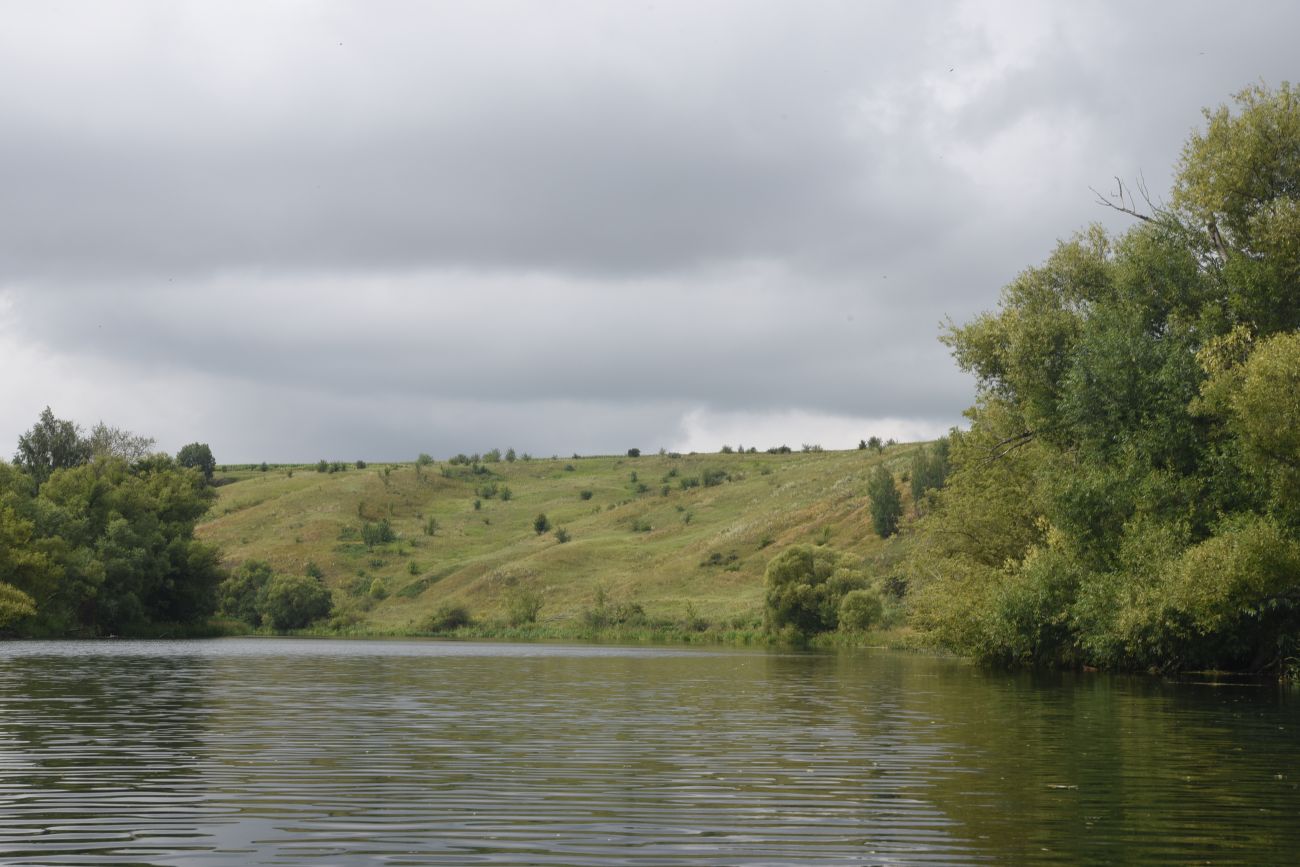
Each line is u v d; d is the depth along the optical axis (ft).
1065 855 38.24
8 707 92.27
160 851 38.45
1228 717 85.87
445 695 107.86
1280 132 135.85
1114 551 138.00
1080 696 107.14
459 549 541.75
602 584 439.63
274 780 53.36
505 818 44.16
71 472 346.13
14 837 40.63
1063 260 167.22
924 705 97.25
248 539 549.95
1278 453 116.88
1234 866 36.78
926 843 40.01
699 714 88.33
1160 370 134.21
